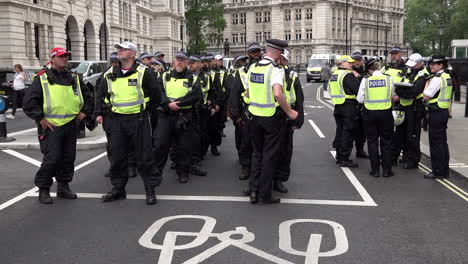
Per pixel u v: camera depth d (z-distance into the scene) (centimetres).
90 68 2314
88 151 1059
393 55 920
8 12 3139
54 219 574
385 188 729
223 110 995
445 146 787
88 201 655
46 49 3603
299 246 482
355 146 1066
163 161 757
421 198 670
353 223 556
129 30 5503
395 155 909
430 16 9488
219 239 502
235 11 9981
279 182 704
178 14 7300
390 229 536
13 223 559
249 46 761
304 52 9119
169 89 746
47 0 3644
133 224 552
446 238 508
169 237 508
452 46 4272
